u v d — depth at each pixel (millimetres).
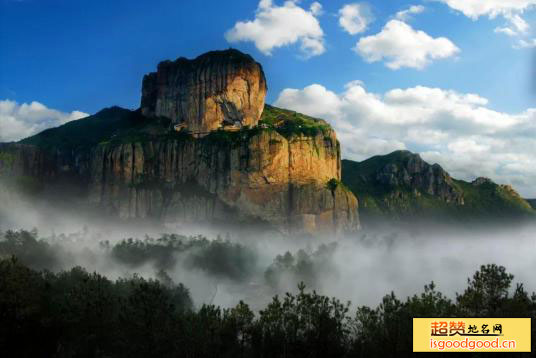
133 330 78688
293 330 82938
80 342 83688
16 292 83562
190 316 83062
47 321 83625
